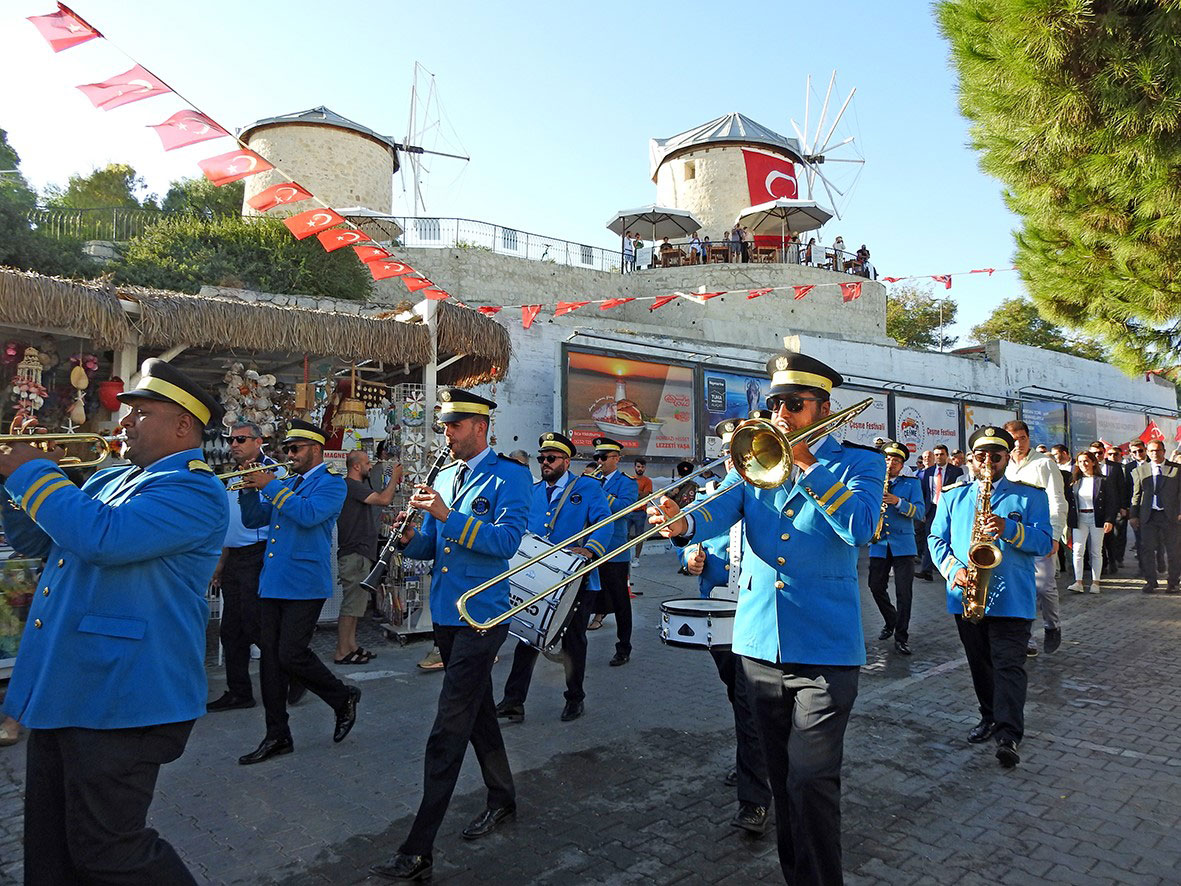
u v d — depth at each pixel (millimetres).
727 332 22562
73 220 22609
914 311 44375
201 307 7719
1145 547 12188
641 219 29406
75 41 5418
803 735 3191
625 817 4297
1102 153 7496
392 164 29062
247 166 6516
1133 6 7156
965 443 24203
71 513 2539
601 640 8859
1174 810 4398
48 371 8070
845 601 3322
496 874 3699
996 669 5195
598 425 15820
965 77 8266
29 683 2668
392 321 8820
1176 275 7871
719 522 3541
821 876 3064
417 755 5207
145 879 2611
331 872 3715
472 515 4207
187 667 2793
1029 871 3730
